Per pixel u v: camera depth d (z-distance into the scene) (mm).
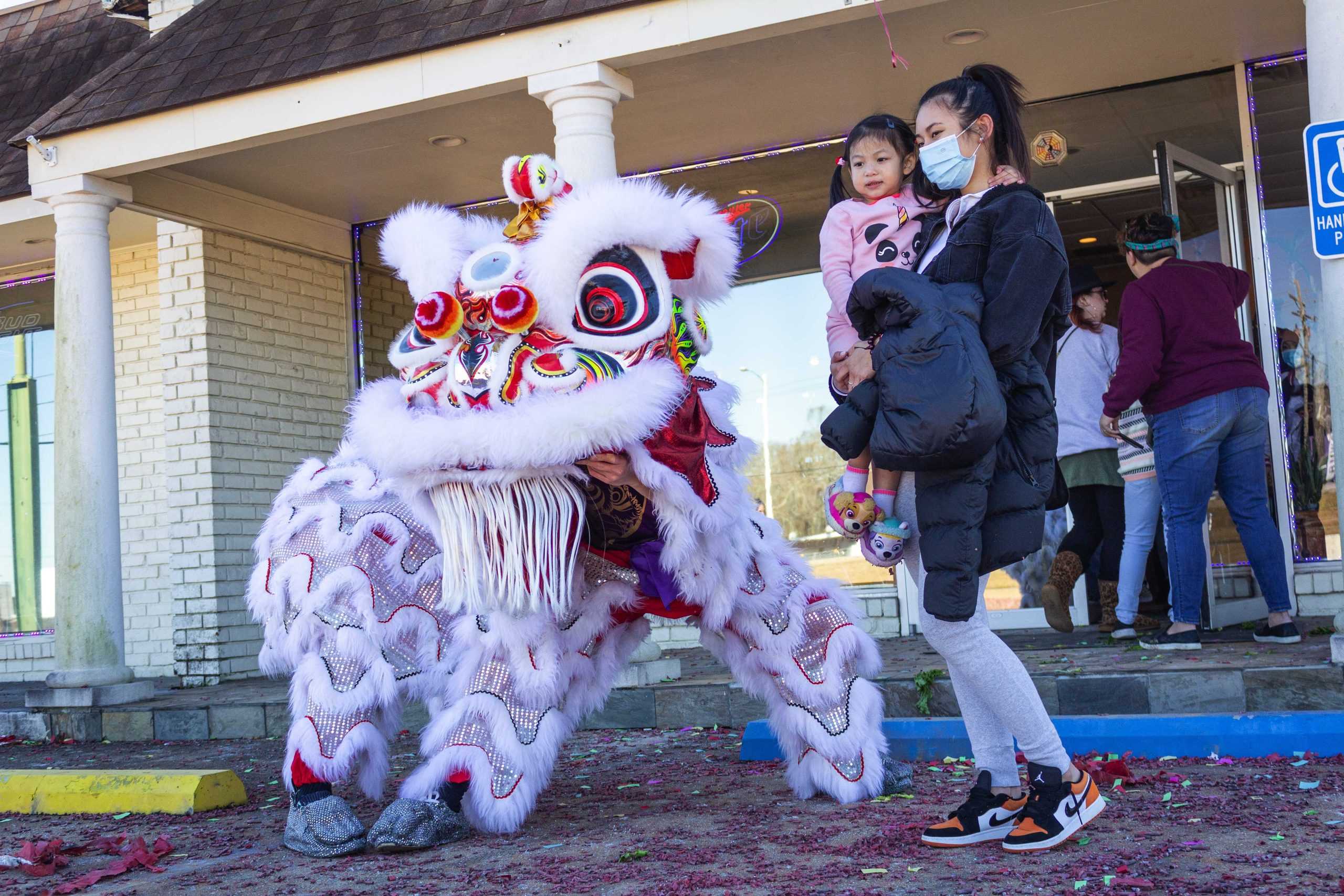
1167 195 6383
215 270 8242
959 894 2580
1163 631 5773
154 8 8703
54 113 7164
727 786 4098
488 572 3059
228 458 8227
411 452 2979
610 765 4664
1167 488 5320
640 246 3184
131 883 3225
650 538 3367
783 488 7930
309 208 8781
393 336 9445
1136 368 5215
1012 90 3129
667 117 7305
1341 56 4613
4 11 9945
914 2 5379
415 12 6473
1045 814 2904
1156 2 6062
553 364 3027
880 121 3564
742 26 5617
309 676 3506
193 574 8133
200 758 5691
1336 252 4605
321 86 6492
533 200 3320
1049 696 4664
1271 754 3930
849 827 3324
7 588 9617
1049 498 3258
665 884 2789
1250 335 6922
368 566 3553
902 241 3508
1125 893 2512
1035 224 2830
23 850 3516
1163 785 3598
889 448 2768
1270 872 2615
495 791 3334
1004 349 2812
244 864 3365
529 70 5996
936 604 2832
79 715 6711
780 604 3656
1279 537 5395
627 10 5809
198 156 6902
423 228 3314
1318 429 6738
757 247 8023
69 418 6980
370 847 3428
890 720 4461
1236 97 6973
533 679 3389
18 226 8367
